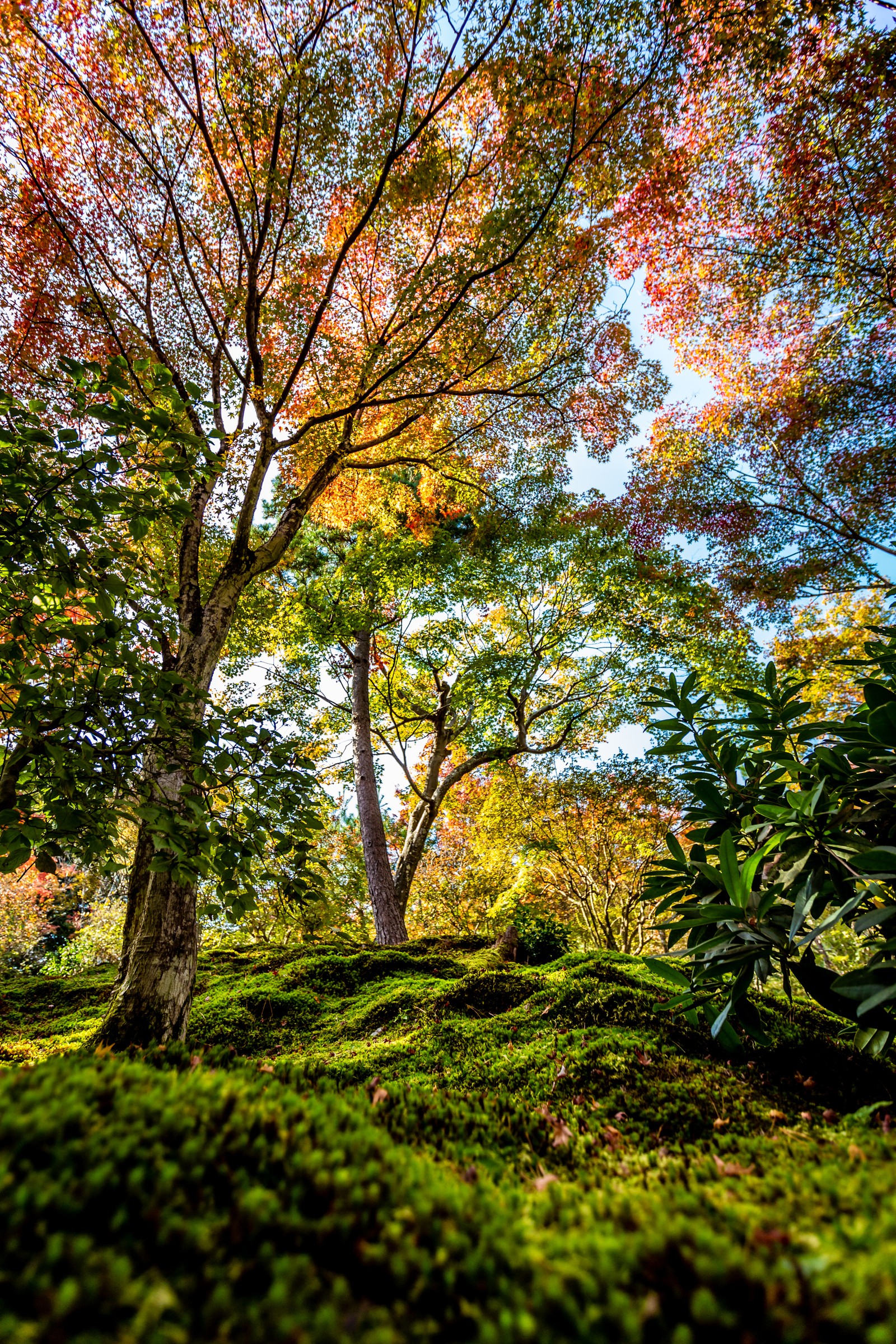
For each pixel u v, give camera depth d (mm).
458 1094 2010
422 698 14312
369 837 10992
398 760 13344
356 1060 3213
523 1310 605
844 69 6859
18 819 2297
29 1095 959
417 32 5199
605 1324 579
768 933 1781
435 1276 690
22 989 6695
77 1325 557
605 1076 2381
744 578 11242
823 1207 870
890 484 9945
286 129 5742
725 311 10109
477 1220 829
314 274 6816
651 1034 2805
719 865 2281
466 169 6223
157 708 2965
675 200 8328
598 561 11117
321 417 5867
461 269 5754
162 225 6590
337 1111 1283
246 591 9688
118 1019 3328
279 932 13359
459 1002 4191
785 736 2307
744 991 1860
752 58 5766
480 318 6352
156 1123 985
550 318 7000
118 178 6172
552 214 6000
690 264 9633
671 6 5039
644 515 11469
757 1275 643
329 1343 559
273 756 3154
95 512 2893
